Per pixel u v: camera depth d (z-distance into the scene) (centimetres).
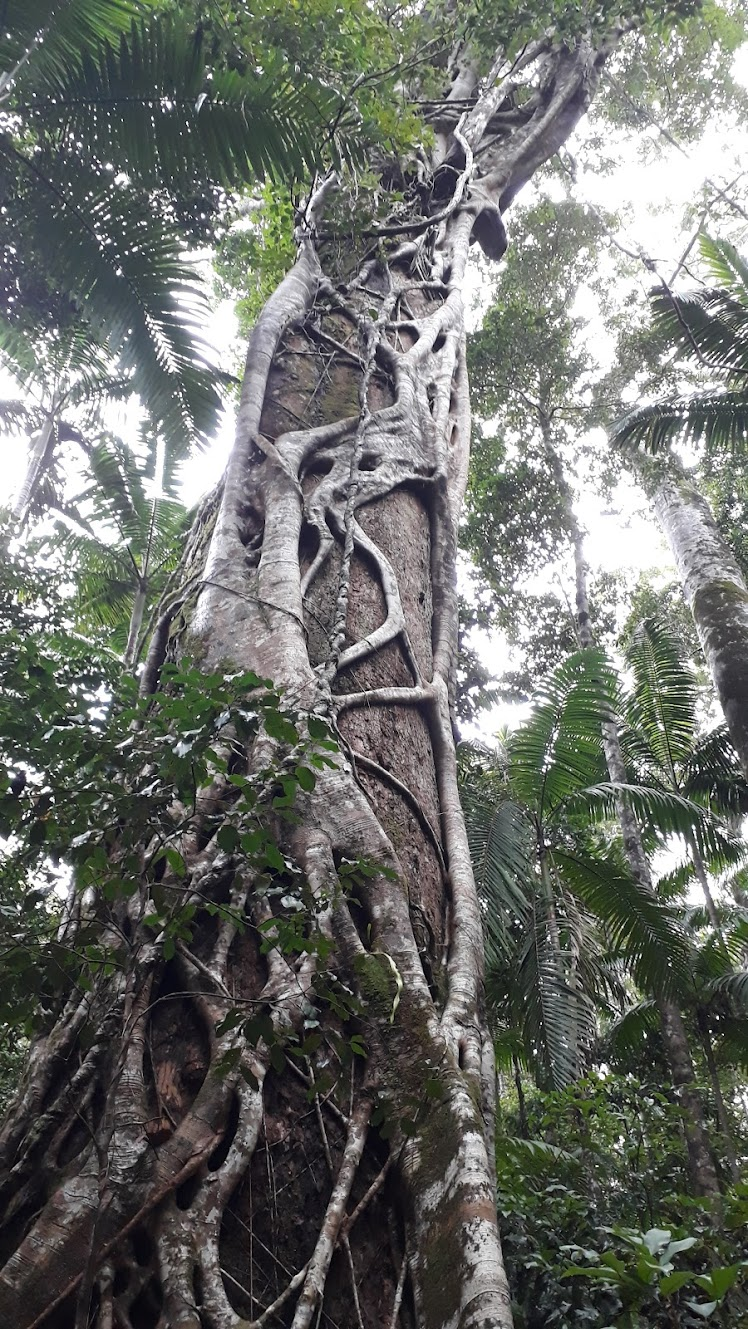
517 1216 457
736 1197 439
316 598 516
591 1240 454
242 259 1141
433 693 520
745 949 1006
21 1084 323
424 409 740
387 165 1094
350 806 392
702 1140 684
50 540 1099
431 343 834
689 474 1408
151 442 1115
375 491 614
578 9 893
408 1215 283
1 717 286
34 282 703
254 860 276
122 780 289
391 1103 300
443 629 597
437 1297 254
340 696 464
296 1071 318
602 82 1728
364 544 564
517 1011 751
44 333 771
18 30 502
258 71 593
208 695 280
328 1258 268
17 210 580
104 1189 245
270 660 449
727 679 934
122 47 521
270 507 552
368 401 723
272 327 705
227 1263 270
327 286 792
